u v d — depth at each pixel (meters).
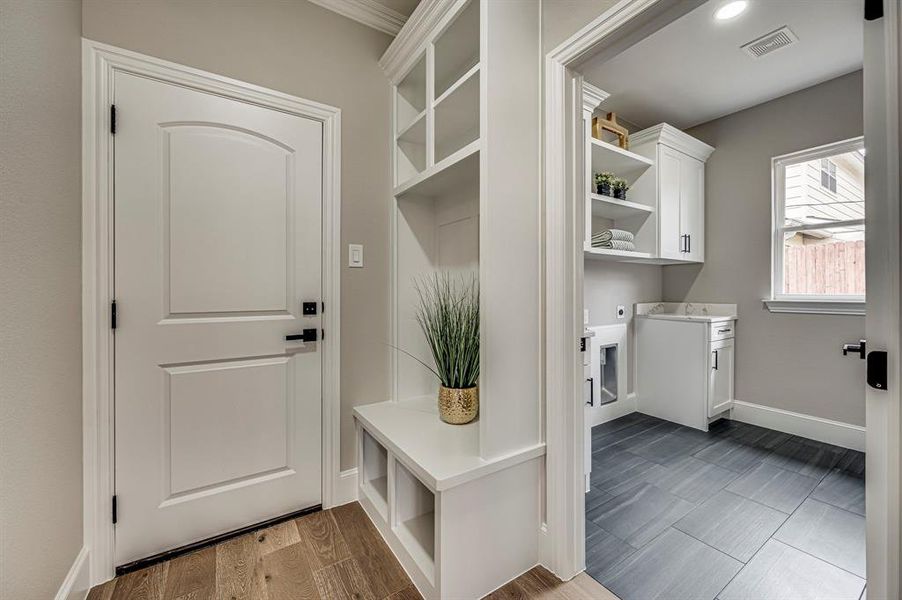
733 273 3.23
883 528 0.80
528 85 1.48
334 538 1.68
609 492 2.08
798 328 2.88
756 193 3.10
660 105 3.10
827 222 2.80
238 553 1.58
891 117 0.78
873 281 0.81
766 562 1.53
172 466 1.58
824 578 1.44
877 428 0.81
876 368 0.81
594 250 2.58
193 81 1.61
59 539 1.21
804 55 2.46
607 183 2.80
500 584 1.41
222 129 1.68
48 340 1.17
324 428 1.92
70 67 1.32
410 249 2.18
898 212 0.77
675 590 1.39
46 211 1.16
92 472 1.41
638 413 3.44
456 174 1.75
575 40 1.36
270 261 1.79
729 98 2.99
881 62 0.80
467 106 1.75
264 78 1.78
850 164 2.73
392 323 2.14
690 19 2.15
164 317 1.56
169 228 1.57
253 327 1.75
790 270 3.01
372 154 2.10
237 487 1.71
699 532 1.73
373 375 2.09
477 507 1.35
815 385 2.80
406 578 1.45
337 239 1.96
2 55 0.96
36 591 1.08
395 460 1.62
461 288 2.05
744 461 2.45
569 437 1.46
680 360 3.14
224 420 1.68
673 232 3.11
